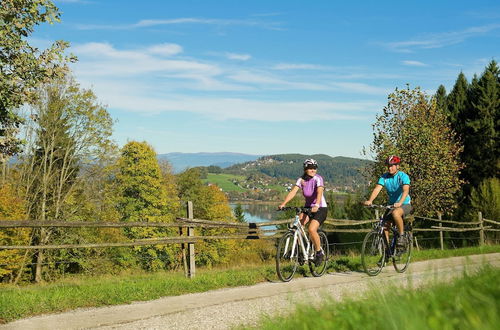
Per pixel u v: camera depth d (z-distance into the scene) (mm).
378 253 9273
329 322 3061
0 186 29250
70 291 7371
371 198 9477
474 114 37969
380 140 21641
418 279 6695
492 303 2609
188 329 5383
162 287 7758
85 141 30047
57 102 28500
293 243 8641
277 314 3854
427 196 21016
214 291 7805
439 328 2439
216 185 59250
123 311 6340
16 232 27547
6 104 16172
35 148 29453
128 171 41125
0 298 6559
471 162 36125
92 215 32562
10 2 16094
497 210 26906
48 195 31000
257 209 172875
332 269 10031
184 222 9828
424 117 21562
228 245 44688
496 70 39250
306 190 9008
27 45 16406
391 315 2629
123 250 35375
